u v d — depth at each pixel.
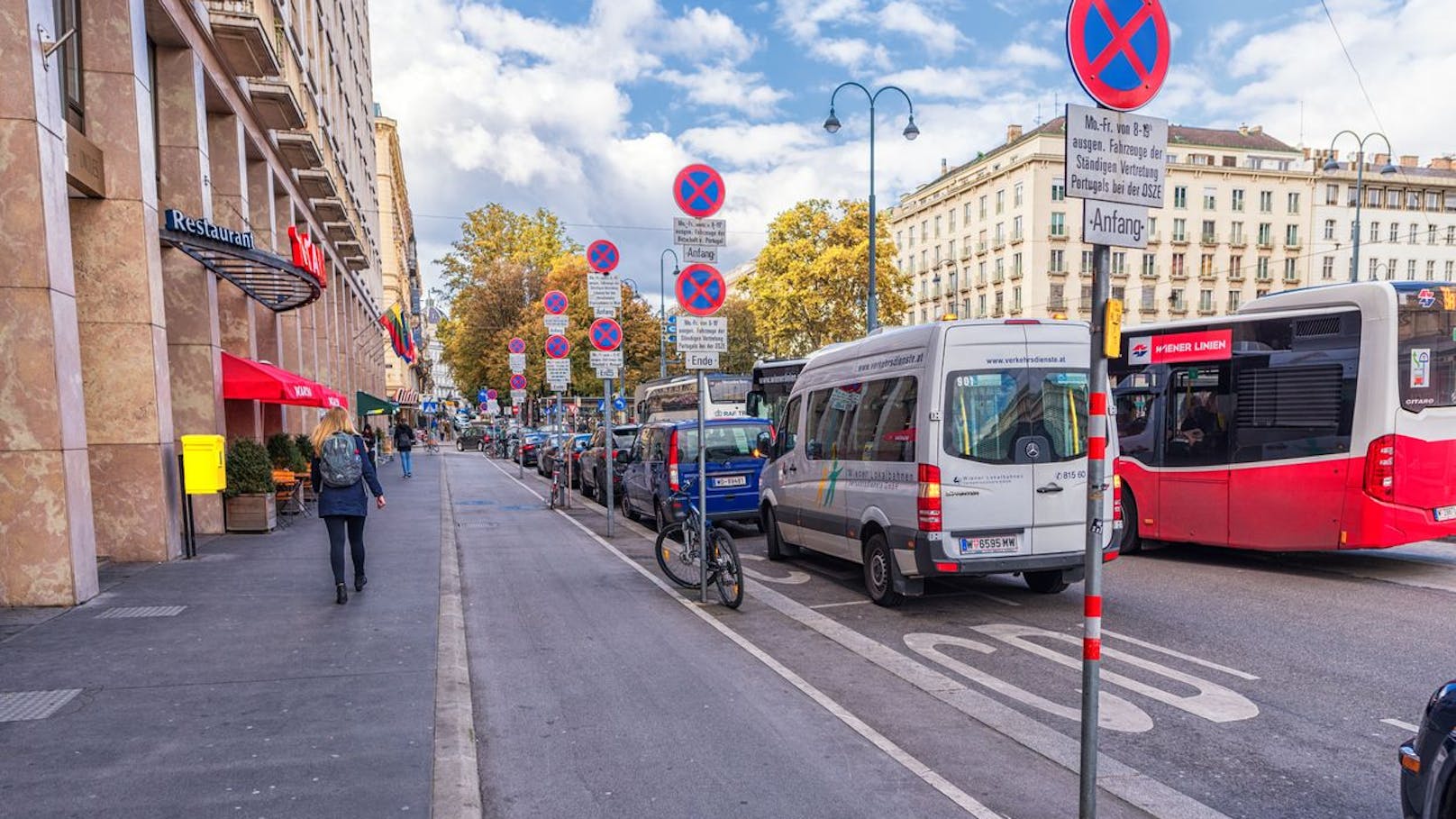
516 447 38.97
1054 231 68.56
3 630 6.82
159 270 10.45
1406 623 7.22
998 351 7.69
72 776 4.03
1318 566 10.05
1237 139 75.62
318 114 25.69
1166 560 10.80
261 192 17.75
